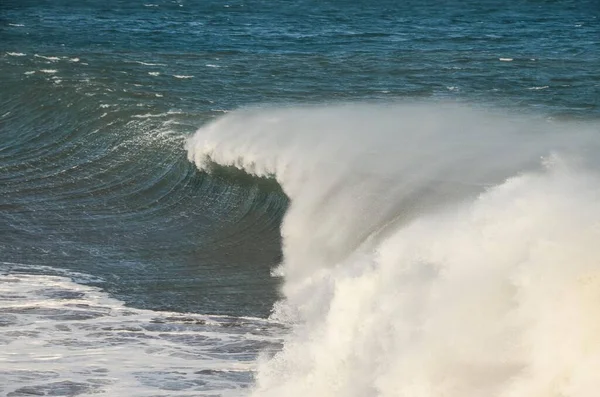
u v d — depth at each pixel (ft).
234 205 211.20
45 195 225.15
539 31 558.15
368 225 173.78
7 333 142.51
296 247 183.01
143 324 148.36
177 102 297.94
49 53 428.56
